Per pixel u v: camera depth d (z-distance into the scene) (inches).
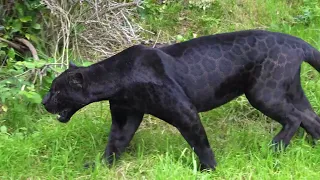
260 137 246.4
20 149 233.8
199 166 222.4
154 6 352.5
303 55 229.1
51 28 306.0
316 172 220.8
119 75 215.2
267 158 225.0
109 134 232.4
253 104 226.8
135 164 226.5
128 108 221.6
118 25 321.7
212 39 224.4
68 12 303.4
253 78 222.5
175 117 213.0
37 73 277.1
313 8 353.1
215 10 358.9
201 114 267.6
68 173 223.5
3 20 298.2
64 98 215.2
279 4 365.7
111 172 221.9
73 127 251.8
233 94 226.1
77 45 307.6
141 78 212.7
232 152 232.7
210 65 218.8
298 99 235.0
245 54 221.0
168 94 211.3
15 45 295.7
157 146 239.0
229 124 262.1
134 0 320.5
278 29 339.9
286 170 219.8
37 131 252.7
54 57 287.9
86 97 215.3
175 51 220.7
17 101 263.7
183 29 347.6
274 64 222.2
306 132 241.8
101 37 320.5
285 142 229.5
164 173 213.3
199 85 217.6
